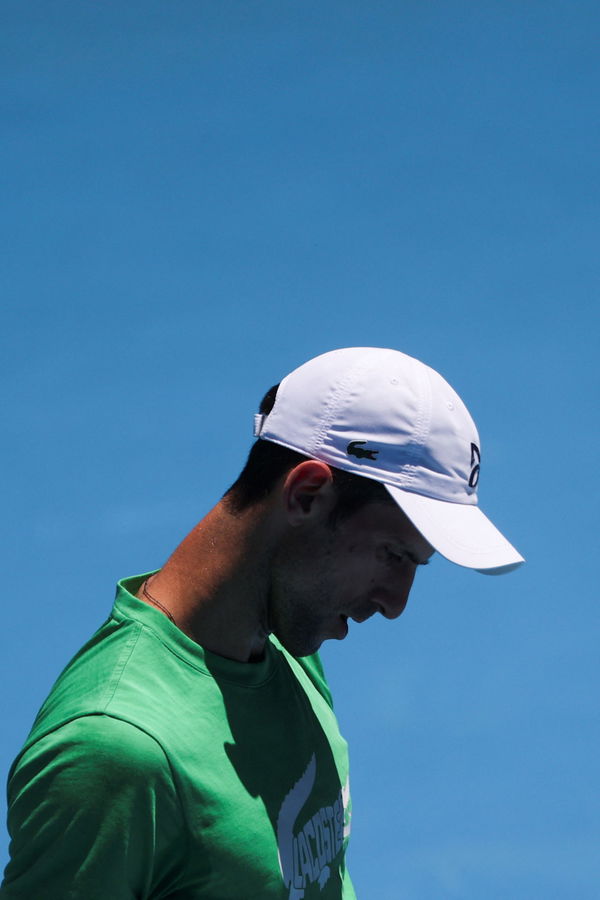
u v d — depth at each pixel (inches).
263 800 272.7
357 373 279.9
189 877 263.6
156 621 273.9
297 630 283.9
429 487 277.7
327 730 303.3
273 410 284.8
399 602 284.8
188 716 267.9
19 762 262.7
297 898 276.2
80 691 265.6
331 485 274.8
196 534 283.4
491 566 271.7
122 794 252.8
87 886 252.4
